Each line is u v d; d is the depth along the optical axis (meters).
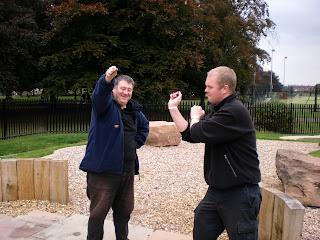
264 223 3.04
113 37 14.80
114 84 2.52
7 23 14.62
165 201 4.26
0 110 11.27
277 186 4.87
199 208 2.25
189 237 3.20
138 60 15.75
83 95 17.12
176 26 15.28
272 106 14.29
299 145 9.22
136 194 4.53
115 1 15.23
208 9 16.81
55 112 13.46
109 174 2.58
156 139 8.14
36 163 4.15
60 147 8.10
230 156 2.04
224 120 2.00
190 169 6.03
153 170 5.89
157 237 3.19
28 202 4.12
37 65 16.14
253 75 21.12
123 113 2.76
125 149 2.70
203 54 16.52
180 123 2.18
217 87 2.11
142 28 14.77
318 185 4.06
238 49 18.31
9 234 3.18
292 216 2.57
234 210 2.03
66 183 4.12
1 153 8.12
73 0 13.66
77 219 3.58
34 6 17.94
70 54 14.84
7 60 14.73
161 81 15.23
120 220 2.83
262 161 7.02
